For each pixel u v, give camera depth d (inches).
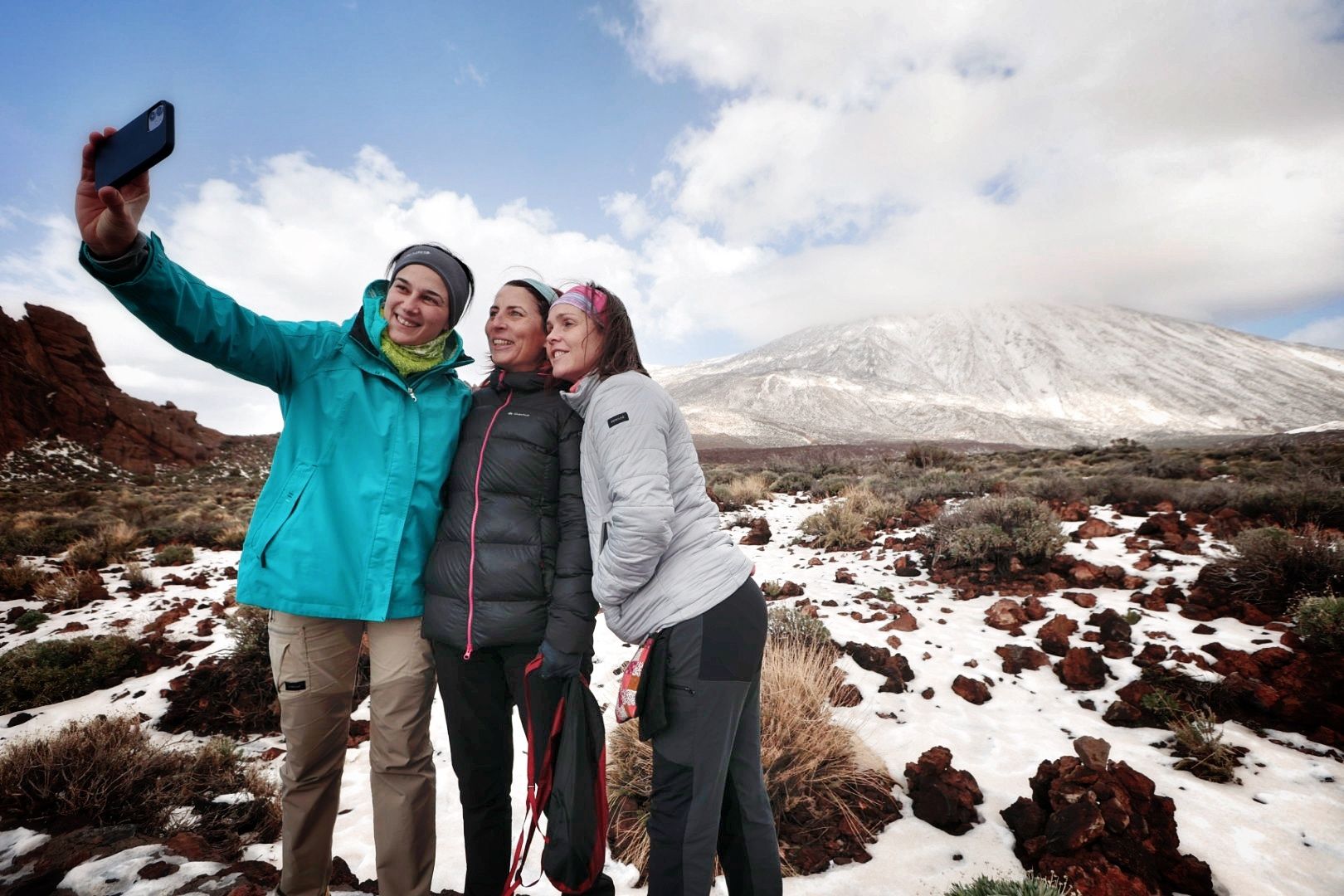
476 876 78.1
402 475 76.0
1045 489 412.5
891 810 109.5
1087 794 97.3
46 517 651.5
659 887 63.4
